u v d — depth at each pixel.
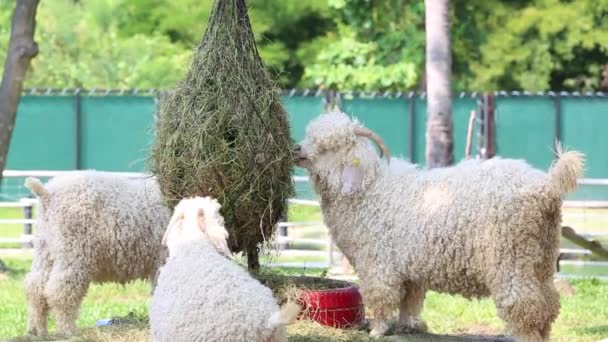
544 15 24.84
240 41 7.01
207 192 6.87
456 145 18.55
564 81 26.11
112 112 19.19
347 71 23.27
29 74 26.69
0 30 27.41
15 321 11.06
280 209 7.18
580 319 11.34
